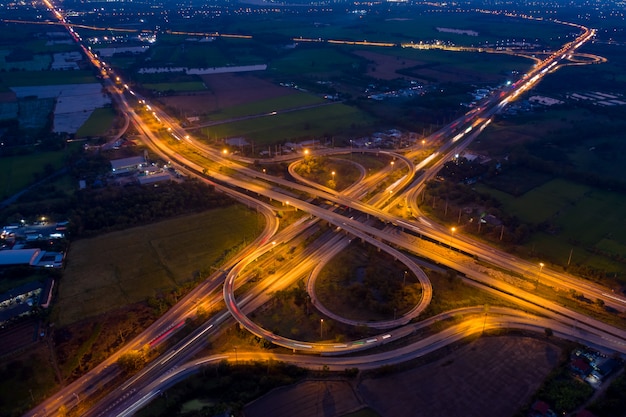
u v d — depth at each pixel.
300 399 122.00
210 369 130.25
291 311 155.75
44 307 154.38
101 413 119.62
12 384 128.25
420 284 167.38
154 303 156.50
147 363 135.12
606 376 127.31
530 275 173.38
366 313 154.88
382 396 122.44
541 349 137.62
